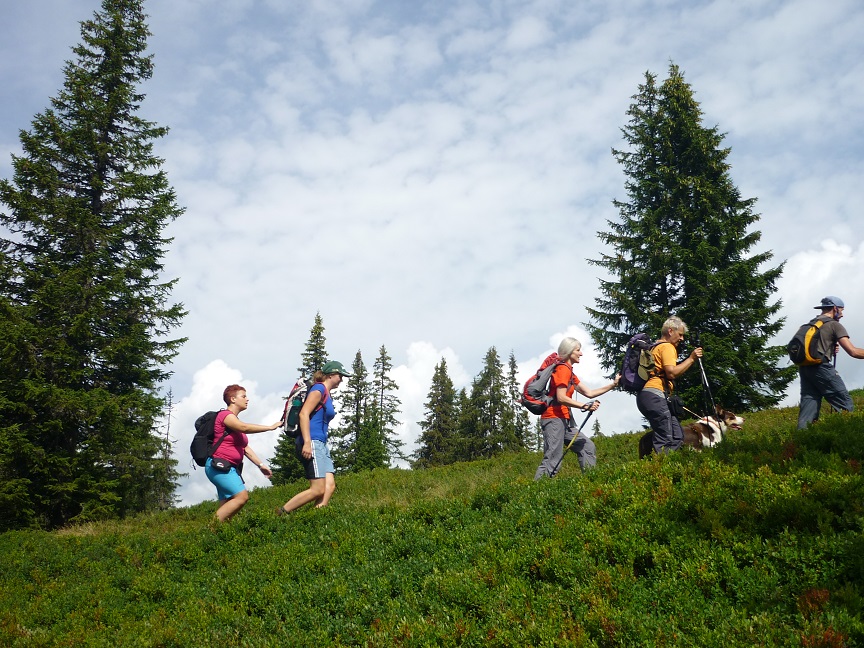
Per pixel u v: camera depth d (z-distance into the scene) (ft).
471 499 28.53
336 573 23.27
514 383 206.59
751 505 19.24
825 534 16.89
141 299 77.77
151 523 52.49
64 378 69.72
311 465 32.73
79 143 79.20
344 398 184.75
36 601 26.53
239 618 20.97
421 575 21.56
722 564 17.03
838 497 18.38
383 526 27.89
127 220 80.23
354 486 53.98
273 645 18.43
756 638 13.66
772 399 77.25
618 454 48.49
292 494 52.70
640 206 92.63
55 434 69.15
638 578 17.74
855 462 20.40
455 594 18.78
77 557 32.68
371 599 20.39
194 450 33.30
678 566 17.56
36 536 43.62
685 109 92.89
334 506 32.86
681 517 20.29
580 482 26.02
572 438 32.37
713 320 80.89
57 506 69.36
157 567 28.27
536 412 32.24
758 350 78.43
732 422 31.96
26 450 64.69
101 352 71.61
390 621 18.31
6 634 22.62
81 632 22.22
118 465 72.43
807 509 17.90
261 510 32.60
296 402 33.09
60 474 68.13
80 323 69.72
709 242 85.05
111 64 84.74
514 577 19.08
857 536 16.26
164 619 22.48
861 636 13.21
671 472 23.98
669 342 29.30
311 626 19.71
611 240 90.53
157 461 75.97
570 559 19.01
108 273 76.38
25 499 64.75
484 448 200.03
